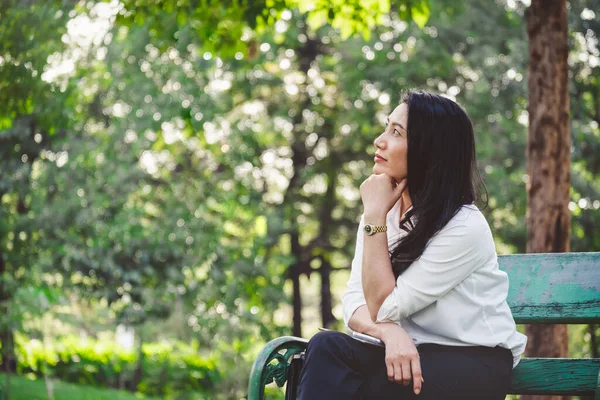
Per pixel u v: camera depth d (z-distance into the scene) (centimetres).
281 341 325
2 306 967
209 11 729
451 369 303
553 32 573
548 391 343
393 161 321
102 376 1381
